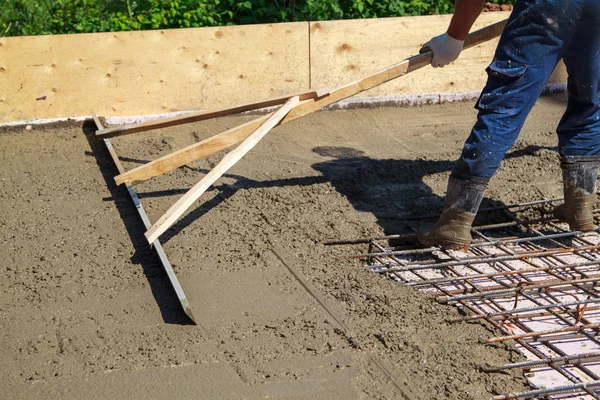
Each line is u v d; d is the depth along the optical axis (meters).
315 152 6.48
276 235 4.88
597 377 3.43
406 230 5.04
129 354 3.63
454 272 4.46
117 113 7.23
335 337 3.77
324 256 4.63
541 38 4.25
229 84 7.41
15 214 5.22
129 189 5.34
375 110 7.66
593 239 5.02
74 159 6.28
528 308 3.91
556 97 8.05
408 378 3.44
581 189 4.81
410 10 8.99
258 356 3.60
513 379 3.45
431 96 7.84
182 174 5.90
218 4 8.66
